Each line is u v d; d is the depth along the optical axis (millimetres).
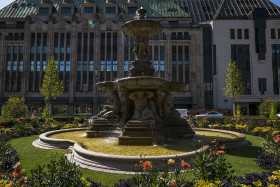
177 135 9445
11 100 25234
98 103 43688
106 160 5488
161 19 47781
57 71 32656
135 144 7676
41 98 43781
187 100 44469
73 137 9828
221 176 3609
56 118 23703
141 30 10992
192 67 45469
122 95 10234
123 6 50406
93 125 10039
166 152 6465
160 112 10008
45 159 6523
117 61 45500
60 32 45969
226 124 17406
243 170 5367
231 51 45344
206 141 8492
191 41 46156
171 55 45875
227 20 46000
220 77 44812
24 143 9633
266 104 30922
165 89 10578
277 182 3760
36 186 3320
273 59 44875
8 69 45781
